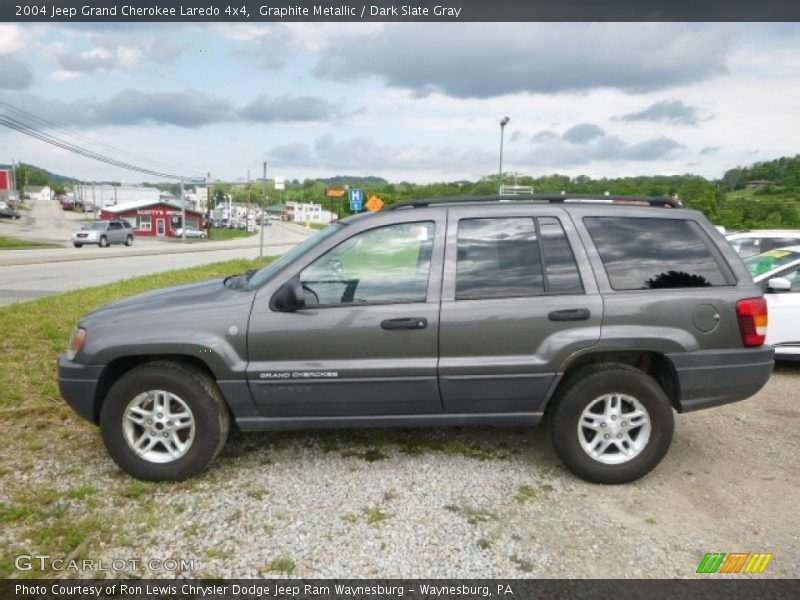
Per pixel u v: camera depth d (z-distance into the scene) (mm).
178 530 2932
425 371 3373
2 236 39219
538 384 3432
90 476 3477
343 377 3361
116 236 35375
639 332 3373
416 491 3363
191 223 68188
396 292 3430
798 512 3230
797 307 5938
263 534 2912
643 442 3457
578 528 3025
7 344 6066
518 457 3838
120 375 3570
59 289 12312
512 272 3463
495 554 2787
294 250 3848
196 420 3373
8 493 3246
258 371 3346
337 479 3490
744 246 8891
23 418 4289
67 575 2570
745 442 4211
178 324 3367
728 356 3443
